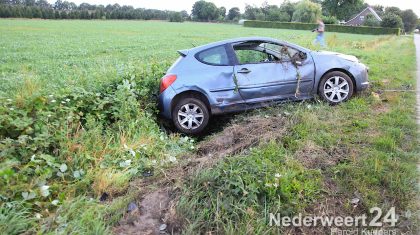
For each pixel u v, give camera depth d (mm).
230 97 6883
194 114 6922
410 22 99625
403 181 3891
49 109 5730
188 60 7004
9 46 24266
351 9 84938
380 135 5145
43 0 109438
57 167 4695
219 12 117875
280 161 4461
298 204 3666
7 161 4391
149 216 3756
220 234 3385
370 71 10203
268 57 7176
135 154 5305
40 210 3930
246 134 5816
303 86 7035
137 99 7098
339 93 7070
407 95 7441
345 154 4613
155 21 103938
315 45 17969
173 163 5008
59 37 34969
